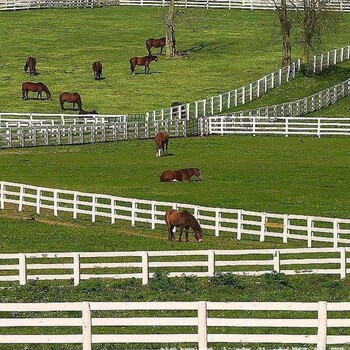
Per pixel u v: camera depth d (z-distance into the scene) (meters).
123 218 45.19
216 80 92.94
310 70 91.50
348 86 83.50
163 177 55.16
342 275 32.34
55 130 68.75
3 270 35.88
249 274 32.56
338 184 54.41
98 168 60.09
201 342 19.61
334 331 24.38
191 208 45.44
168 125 72.00
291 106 78.31
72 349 22.36
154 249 39.22
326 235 42.81
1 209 49.31
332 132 72.38
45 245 40.44
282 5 94.00
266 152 65.56
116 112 81.62
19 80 93.19
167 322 20.06
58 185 54.50
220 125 73.06
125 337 20.23
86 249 39.41
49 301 28.22
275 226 41.03
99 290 30.33
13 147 67.75
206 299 27.86
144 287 30.72
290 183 54.66
